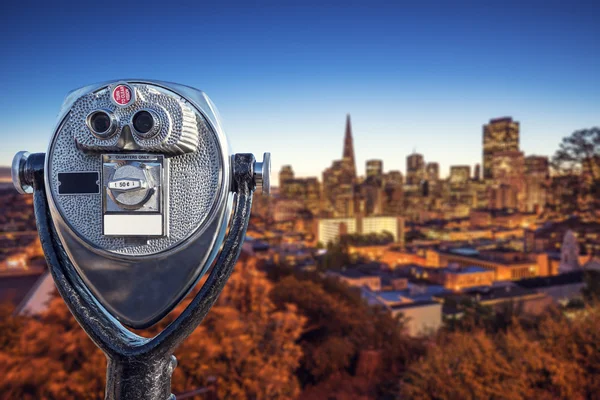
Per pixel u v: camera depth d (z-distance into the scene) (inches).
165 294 33.9
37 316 251.3
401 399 298.8
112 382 31.8
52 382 207.8
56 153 33.4
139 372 31.3
